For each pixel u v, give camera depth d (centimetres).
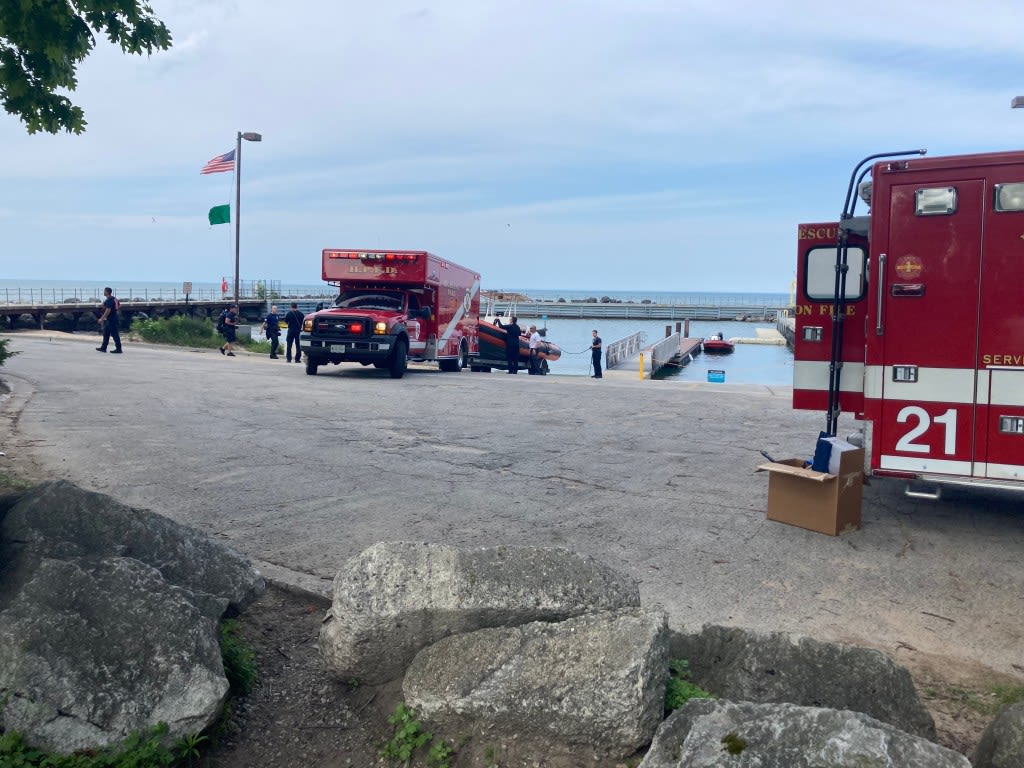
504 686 336
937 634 502
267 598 521
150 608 361
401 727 350
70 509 415
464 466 946
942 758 260
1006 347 657
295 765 350
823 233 783
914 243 683
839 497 691
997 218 655
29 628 339
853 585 581
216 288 7406
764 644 382
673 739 302
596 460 988
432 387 1794
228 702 368
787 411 1423
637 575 590
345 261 2130
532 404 1501
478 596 366
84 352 2473
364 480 866
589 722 321
